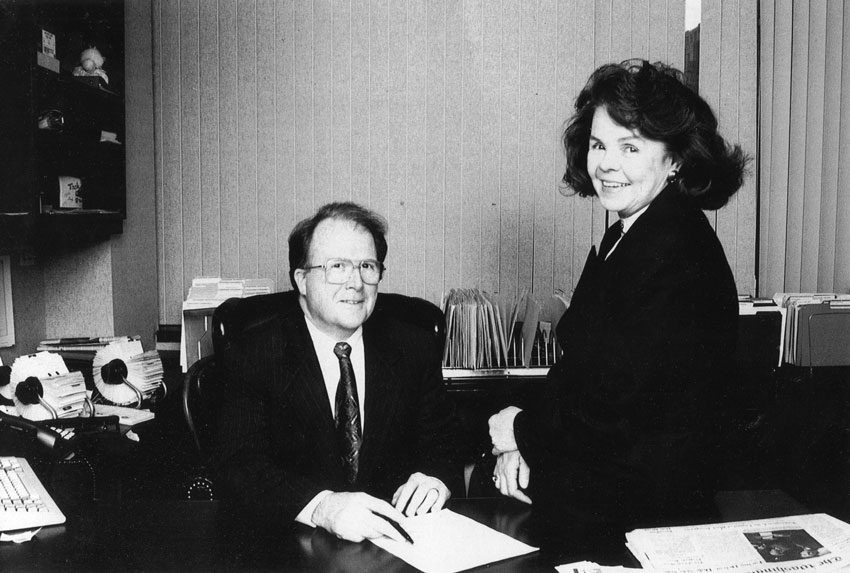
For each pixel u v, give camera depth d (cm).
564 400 143
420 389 176
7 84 217
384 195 332
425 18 328
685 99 138
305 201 332
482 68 329
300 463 161
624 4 329
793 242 318
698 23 329
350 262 158
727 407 133
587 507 132
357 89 329
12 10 213
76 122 269
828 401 239
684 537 121
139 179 316
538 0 328
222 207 333
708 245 134
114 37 282
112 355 248
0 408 209
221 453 154
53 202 258
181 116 331
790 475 222
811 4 308
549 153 332
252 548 123
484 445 255
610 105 138
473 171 332
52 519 132
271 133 330
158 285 337
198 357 286
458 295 288
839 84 299
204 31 329
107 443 202
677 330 126
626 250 137
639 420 129
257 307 212
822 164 306
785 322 275
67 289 294
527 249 334
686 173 142
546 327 285
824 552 117
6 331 265
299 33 328
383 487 166
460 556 120
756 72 330
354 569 115
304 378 161
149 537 127
